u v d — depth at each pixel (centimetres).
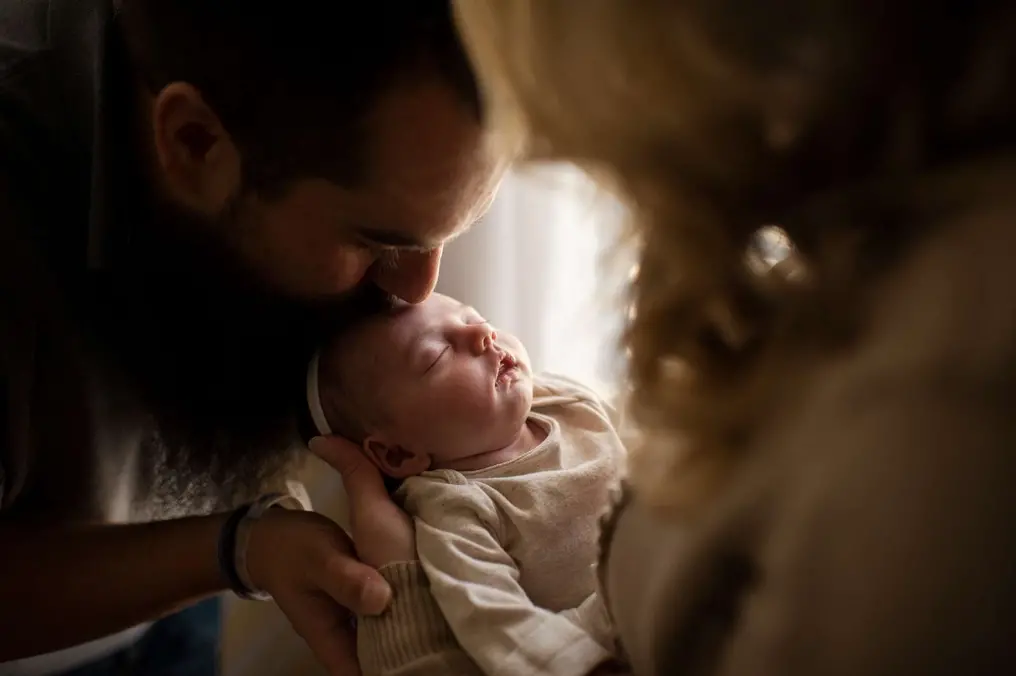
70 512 78
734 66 32
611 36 33
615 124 36
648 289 40
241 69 57
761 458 34
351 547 70
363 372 81
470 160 56
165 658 114
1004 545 27
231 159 62
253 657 124
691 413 38
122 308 74
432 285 72
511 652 60
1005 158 30
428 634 65
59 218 70
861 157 32
